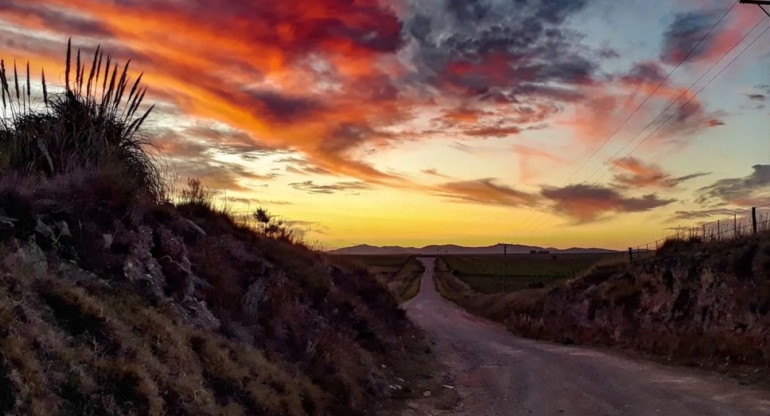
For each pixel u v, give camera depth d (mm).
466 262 179375
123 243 8727
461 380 16375
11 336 5145
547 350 24703
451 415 11711
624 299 26938
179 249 10062
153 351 6891
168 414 6074
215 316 9695
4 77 9227
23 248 6953
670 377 14977
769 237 19312
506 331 40375
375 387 12664
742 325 17438
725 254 20969
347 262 25000
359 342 15688
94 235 8297
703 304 20312
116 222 8891
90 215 8547
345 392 10867
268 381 8578
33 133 9227
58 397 5105
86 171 9195
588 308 30562
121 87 10102
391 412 11531
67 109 9641
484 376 17047
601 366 17750
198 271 10391
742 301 17953
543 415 11195
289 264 14820
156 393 6000
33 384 4906
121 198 9227
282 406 8180
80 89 9828
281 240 17672
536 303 41250
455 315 57188
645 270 27141
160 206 10734
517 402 12734
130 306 7504
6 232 7008
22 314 5625
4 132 9141
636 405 11430
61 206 8156
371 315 19297
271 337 10773
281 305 11766
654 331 22516
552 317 35594
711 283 20578
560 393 13219
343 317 16016
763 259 18031
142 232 9422
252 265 12484
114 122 10133
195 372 7199
